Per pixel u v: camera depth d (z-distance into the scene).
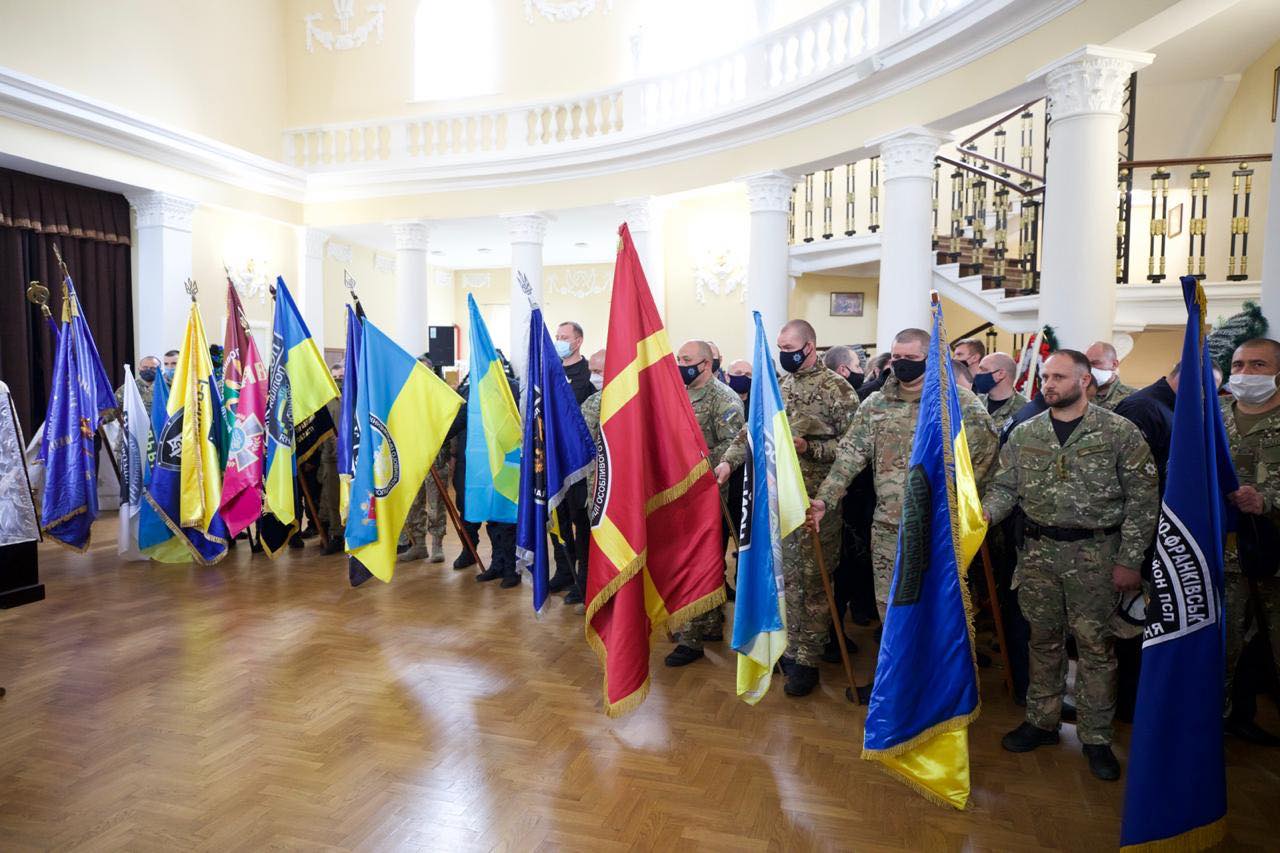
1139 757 1.99
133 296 8.85
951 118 5.81
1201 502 2.01
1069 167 4.74
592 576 2.76
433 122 10.25
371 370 4.32
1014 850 2.15
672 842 2.19
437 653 3.64
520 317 9.63
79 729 2.84
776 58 7.59
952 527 2.39
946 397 2.46
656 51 10.10
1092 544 2.52
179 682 3.28
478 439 4.45
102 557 5.50
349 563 5.02
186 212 8.92
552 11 10.52
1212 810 1.96
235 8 10.27
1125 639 2.95
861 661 3.62
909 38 5.84
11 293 7.61
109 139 7.94
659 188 8.70
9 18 7.43
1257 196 7.12
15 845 2.14
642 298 2.86
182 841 2.17
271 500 4.97
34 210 7.75
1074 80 4.69
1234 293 5.65
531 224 9.61
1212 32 6.58
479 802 2.39
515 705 3.09
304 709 3.03
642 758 2.67
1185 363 2.05
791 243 9.08
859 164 9.55
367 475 4.31
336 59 11.18
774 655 2.77
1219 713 1.97
